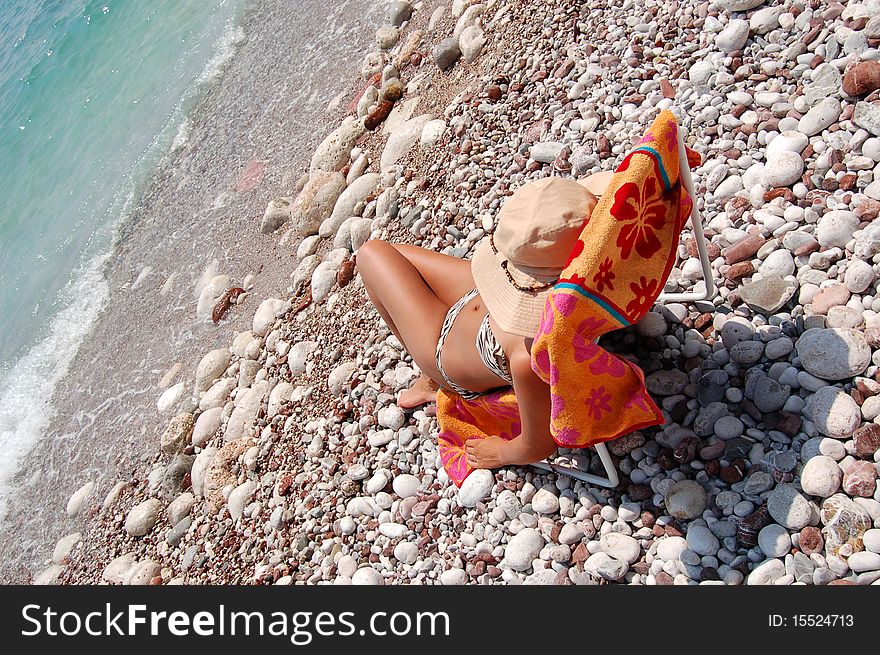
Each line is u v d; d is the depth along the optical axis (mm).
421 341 3080
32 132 9602
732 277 3113
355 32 7062
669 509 2768
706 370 2988
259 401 4652
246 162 7000
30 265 8297
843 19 3541
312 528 3699
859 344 2664
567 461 3100
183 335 6062
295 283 5184
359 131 5746
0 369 7438
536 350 2328
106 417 6090
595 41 4469
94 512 5348
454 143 4746
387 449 3693
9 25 11727
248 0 9102
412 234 4547
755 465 2725
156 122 8406
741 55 3791
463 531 3268
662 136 2242
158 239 7293
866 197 3047
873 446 2529
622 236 2219
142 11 10055
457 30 5438
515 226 2389
